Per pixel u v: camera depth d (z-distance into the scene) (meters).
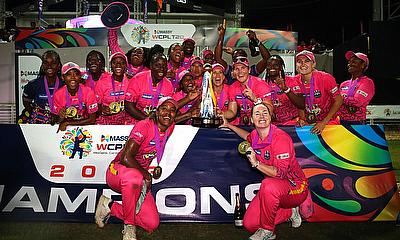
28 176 4.47
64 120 4.56
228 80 6.16
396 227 4.30
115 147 4.45
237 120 5.13
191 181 4.43
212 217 4.38
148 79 4.93
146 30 8.95
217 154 4.48
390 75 11.57
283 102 5.50
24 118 5.75
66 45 9.27
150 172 4.39
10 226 4.27
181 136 4.48
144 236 4.07
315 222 4.45
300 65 5.00
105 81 5.41
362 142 4.55
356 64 5.55
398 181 6.36
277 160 3.78
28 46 9.37
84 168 4.45
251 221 3.94
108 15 7.45
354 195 4.44
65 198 4.42
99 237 3.97
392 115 12.23
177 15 13.70
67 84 4.69
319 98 5.01
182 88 5.20
